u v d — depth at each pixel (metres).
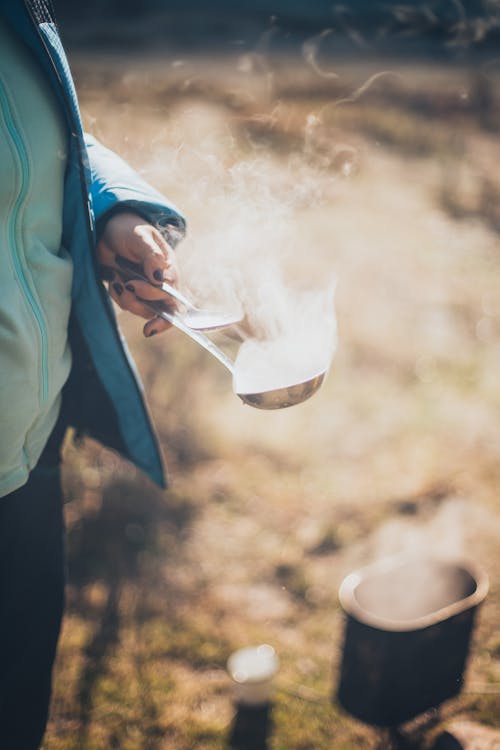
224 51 12.92
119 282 1.06
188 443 3.14
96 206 1.06
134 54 12.02
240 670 1.88
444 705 1.90
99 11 14.24
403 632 1.66
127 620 2.23
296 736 1.87
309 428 3.43
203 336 0.98
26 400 1.01
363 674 1.72
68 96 0.96
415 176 7.91
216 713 1.95
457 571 1.92
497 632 2.18
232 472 3.03
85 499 2.61
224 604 2.33
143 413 1.24
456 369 4.09
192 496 2.84
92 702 1.95
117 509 2.57
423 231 6.43
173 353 3.52
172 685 2.02
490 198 7.36
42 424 1.10
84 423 1.30
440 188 7.56
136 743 1.85
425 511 2.84
